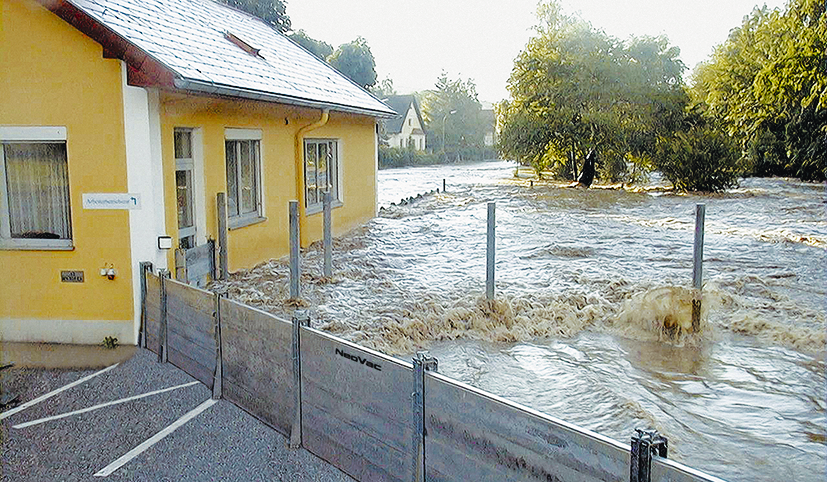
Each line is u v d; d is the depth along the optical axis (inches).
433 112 3432.6
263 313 201.5
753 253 552.7
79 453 188.7
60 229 296.4
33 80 281.9
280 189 460.8
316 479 172.2
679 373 270.1
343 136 598.9
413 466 151.4
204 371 240.2
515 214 843.4
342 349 170.1
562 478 118.4
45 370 257.6
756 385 257.0
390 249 544.4
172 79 273.1
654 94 1322.6
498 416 129.6
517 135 1428.4
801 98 1509.6
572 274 449.1
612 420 222.7
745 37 1839.3
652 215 839.7
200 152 349.1
